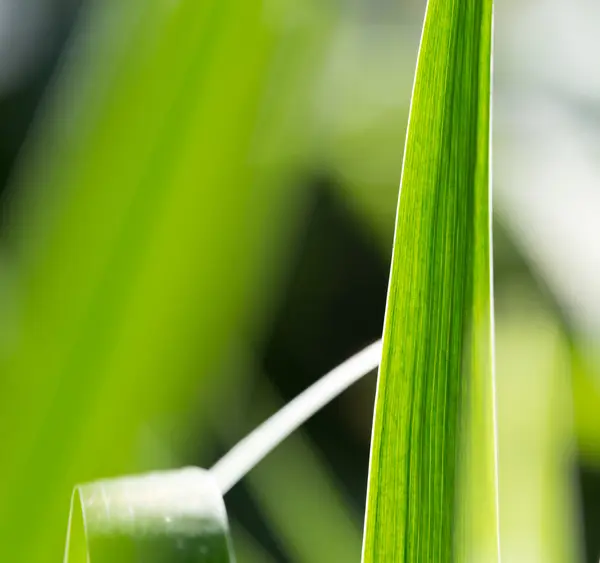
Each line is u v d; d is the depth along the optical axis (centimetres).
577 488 69
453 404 40
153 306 37
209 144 38
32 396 37
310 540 83
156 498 40
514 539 65
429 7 40
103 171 37
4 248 37
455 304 40
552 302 91
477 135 40
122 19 38
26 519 37
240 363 91
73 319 37
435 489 40
